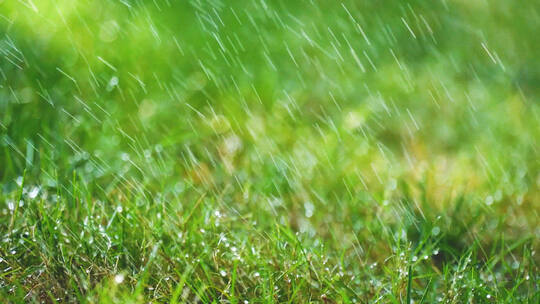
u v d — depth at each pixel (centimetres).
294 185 466
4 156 445
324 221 440
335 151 515
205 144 509
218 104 557
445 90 641
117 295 320
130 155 474
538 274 393
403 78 646
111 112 514
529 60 733
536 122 609
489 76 686
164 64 579
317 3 743
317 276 357
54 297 324
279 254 369
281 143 515
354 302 347
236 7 683
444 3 813
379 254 410
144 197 416
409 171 516
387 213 443
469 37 759
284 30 680
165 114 526
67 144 466
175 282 342
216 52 616
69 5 612
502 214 463
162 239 371
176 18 646
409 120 586
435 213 448
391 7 773
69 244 353
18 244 351
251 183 460
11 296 310
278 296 340
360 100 599
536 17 840
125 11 641
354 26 722
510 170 528
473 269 355
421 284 382
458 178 507
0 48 540
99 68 558
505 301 339
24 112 482
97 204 402
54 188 419
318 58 652
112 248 362
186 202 437
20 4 591
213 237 384
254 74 599
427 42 729
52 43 565
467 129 584
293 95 588
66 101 510
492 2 848
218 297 338
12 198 397
